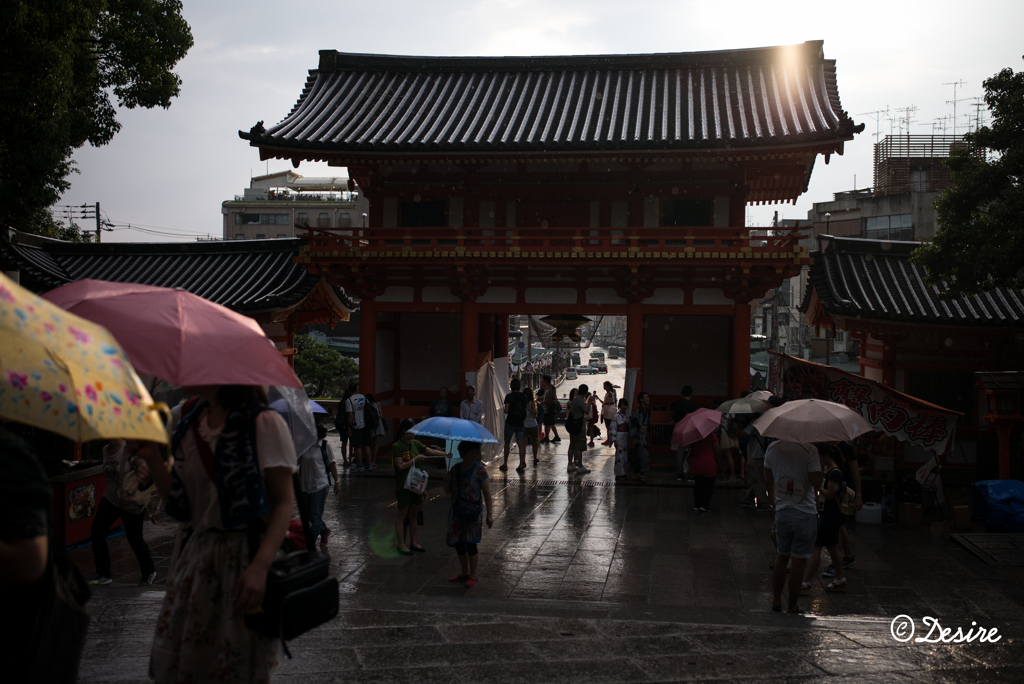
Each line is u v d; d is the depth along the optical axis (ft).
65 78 55.88
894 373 65.98
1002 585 34.71
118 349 9.20
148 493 31.04
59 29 55.01
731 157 64.75
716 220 69.56
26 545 8.05
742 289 66.54
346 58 85.71
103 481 40.29
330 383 146.41
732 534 44.62
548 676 17.75
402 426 39.60
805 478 28.55
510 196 71.67
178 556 11.86
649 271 66.74
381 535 43.80
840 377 50.42
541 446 83.25
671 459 72.84
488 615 23.27
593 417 82.12
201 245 81.35
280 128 71.41
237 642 11.16
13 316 8.30
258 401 11.96
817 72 77.30
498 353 87.10
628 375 68.74
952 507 45.24
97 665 17.74
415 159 67.31
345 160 68.33
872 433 53.72
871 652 20.22
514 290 70.64
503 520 47.93
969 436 64.34
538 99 77.82
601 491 57.93
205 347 11.78
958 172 53.11
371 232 71.20
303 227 68.33
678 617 25.18
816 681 17.75
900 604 31.83
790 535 28.68
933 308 65.05
